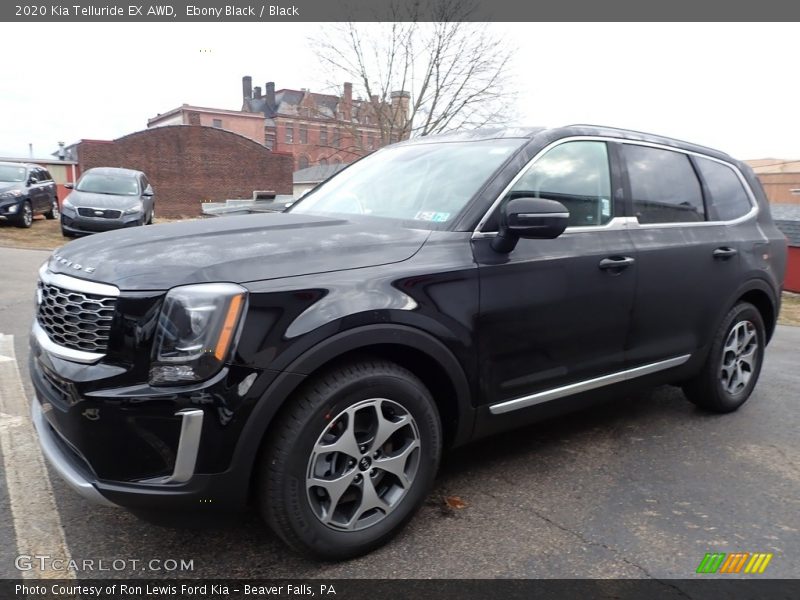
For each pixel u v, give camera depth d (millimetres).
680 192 3910
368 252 2598
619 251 3355
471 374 2785
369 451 2504
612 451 3674
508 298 2877
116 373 2172
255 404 2197
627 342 3479
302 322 2279
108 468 2189
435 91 28812
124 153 38969
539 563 2541
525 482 3244
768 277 4363
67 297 2340
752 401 4707
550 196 3184
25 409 4039
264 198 13703
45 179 17562
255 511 2729
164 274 2229
